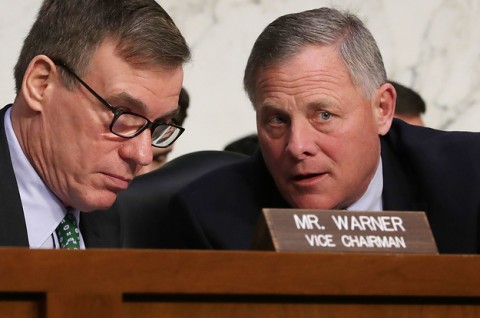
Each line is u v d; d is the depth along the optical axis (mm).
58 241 4367
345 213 3479
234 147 6703
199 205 5016
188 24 7016
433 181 5031
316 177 4613
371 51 4715
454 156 5105
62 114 4141
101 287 3076
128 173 4152
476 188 5004
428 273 3303
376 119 4789
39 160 4230
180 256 3141
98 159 4117
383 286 3275
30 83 4176
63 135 4148
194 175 5391
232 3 7074
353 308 3303
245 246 4953
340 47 4613
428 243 3496
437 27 7344
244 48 7066
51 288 3039
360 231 3463
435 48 7344
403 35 7312
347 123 4602
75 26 4109
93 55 4078
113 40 4066
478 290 3334
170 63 4098
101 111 4086
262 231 3457
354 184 4691
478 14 7395
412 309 3344
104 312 3074
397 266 3289
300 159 4559
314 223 3439
